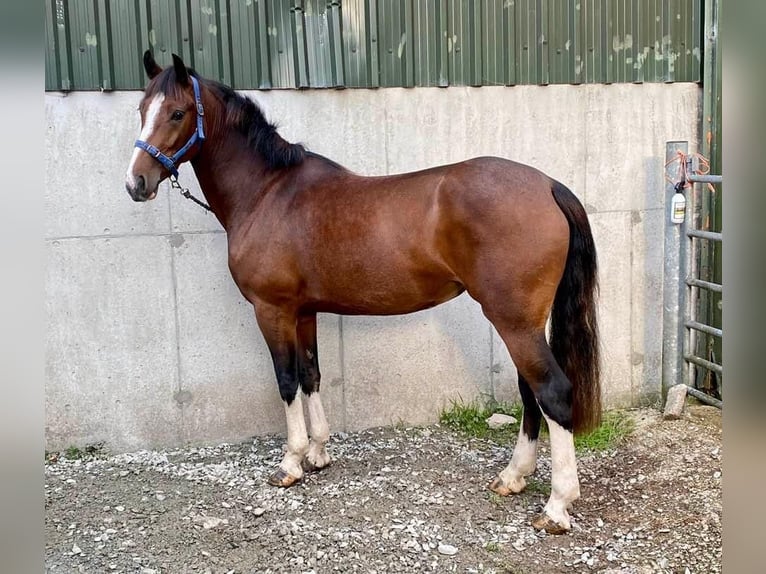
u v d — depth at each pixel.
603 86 4.20
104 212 3.67
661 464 3.45
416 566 2.69
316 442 3.47
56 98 3.55
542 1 4.05
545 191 2.80
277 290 3.19
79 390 3.74
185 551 2.81
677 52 4.29
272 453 3.77
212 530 2.95
